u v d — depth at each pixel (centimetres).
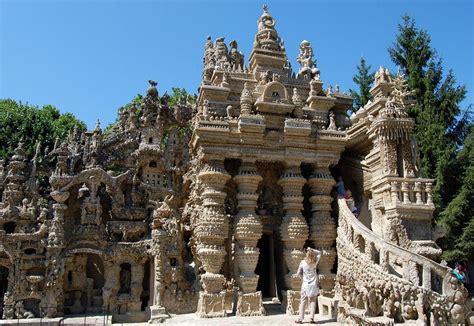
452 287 1019
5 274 1680
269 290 1653
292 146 1552
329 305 1305
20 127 2897
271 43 1841
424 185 1301
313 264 1194
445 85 2675
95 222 1630
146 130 1861
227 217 1477
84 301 1639
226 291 1434
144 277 1700
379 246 1157
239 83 1742
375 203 1398
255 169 1524
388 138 1348
